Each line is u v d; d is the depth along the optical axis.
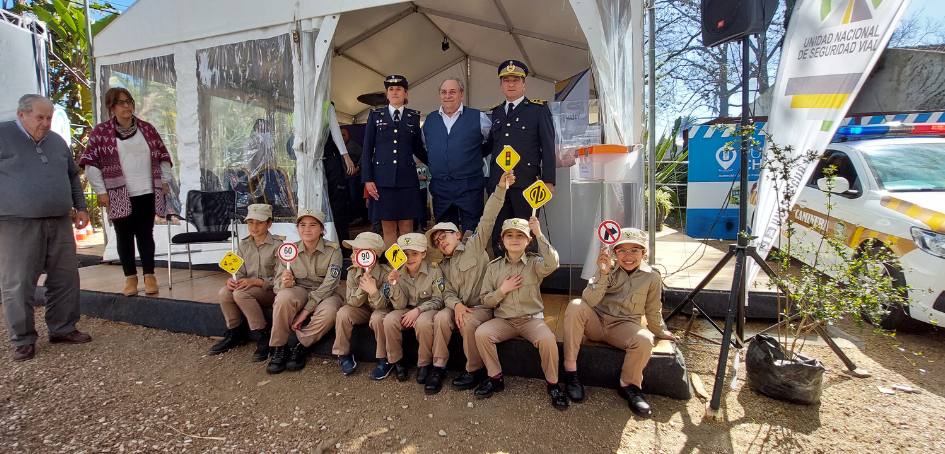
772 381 2.62
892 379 2.92
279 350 3.16
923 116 7.46
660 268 4.67
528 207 3.57
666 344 2.79
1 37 5.98
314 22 4.39
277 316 3.11
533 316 2.81
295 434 2.40
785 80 3.40
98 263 6.03
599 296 2.61
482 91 7.98
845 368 3.08
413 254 2.91
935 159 4.08
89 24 5.52
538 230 2.69
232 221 4.46
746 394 2.73
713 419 2.46
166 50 5.11
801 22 3.32
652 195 4.18
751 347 2.78
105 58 5.46
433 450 2.24
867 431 2.36
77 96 9.41
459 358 3.01
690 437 2.31
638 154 3.51
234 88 4.83
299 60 4.45
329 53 4.38
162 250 5.36
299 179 4.61
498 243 3.76
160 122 5.25
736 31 2.66
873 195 3.88
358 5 4.18
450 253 2.99
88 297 4.18
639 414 2.49
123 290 4.23
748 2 2.56
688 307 3.87
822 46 3.23
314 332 3.16
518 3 4.77
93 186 3.75
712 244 6.82
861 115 7.75
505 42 6.32
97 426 2.46
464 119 3.73
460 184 3.74
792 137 3.36
